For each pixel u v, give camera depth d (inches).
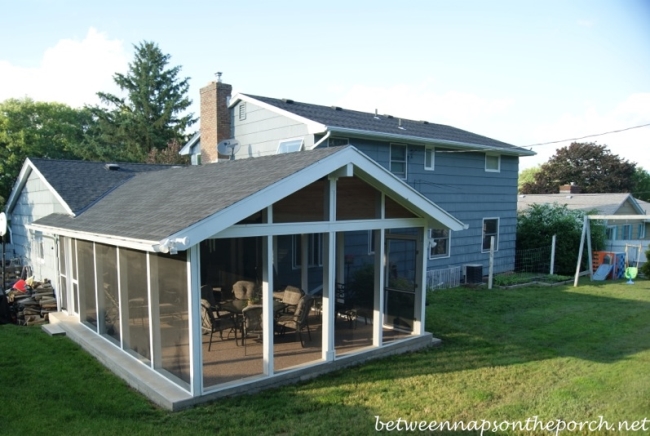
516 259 801.6
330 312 297.9
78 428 213.0
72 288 411.2
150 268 272.5
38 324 424.5
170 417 226.8
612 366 309.9
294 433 213.5
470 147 666.8
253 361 295.9
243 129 611.5
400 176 600.1
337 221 300.0
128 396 252.5
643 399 252.7
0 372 287.7
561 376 292.8
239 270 465.1
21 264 630.5
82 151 1392.7
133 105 1547.7
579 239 780.0
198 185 328.8
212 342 339.0
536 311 481.4
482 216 717.9
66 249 419.2
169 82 1579.7
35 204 561.3
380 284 327.6
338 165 286.8
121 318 309.4
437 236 652.7
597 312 478.3
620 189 1727.4
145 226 263.3
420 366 310.5
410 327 367.2
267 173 287.0
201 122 649.6
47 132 1397.6
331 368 298.2
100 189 489.4
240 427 218.1
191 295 237.6
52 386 265.1
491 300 537.0
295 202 280.2
